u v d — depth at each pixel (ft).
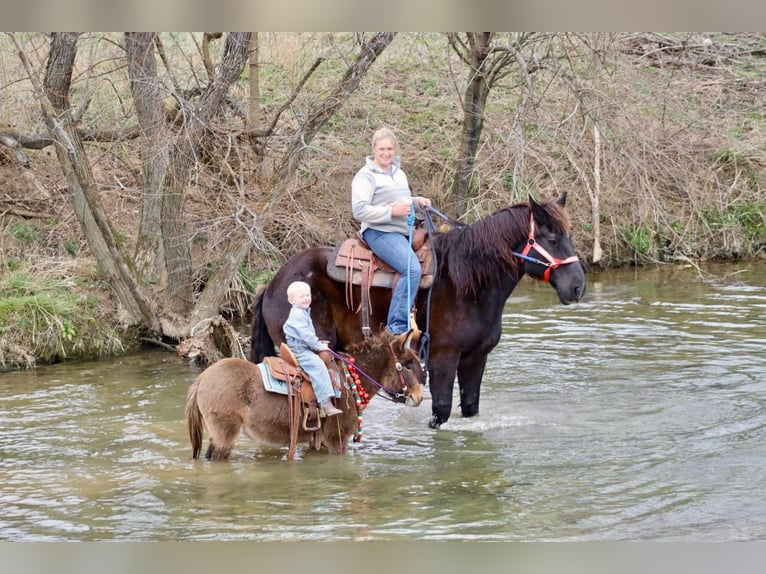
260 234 38.32
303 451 26.20
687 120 57.26
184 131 38.52
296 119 44.06
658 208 48.01
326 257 27.17
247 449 26.48
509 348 38.75
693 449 25.86
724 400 30.68
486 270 26.30
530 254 26.05
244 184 42.45
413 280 25.82
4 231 42.98
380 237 26.23
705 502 21.88
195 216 42.24
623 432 27.58
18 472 24.43
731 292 49.39
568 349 38.45
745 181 59.72
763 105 62.44
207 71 41.57
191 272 40.75
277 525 20.61
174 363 37.55
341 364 25.36
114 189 45.29
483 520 20.88
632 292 50.08
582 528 20.38
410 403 25.39
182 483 23.45
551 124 45.78
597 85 45.96
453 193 51.01
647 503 21.88
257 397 24.61
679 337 40.09
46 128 38.88
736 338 39.60
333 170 46.14
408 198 26.35
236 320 43.70
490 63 46.75
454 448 26.30
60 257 42.57
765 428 27.63
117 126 45.37
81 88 46.06
